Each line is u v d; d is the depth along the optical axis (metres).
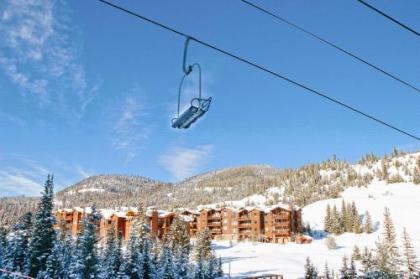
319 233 152.62
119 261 58.38
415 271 73.88
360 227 145.62
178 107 9.15
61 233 69.19
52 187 55.25
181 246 82.62
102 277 53.12
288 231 130.12
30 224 57.22
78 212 119.00
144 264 60.38
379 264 71.50
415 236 139.38
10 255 52.38
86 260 51.06
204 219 142.62
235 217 137.25
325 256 104.94
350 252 112.25
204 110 8.66
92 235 53.81
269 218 133.50
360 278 69.56
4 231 60.19
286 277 79.12
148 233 77.00
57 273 51.09
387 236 85.00
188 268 70.19
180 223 93.69
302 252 111.06
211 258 78.44
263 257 100.12
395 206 192.88
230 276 78.44
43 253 51.50
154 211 115.06
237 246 119.31
